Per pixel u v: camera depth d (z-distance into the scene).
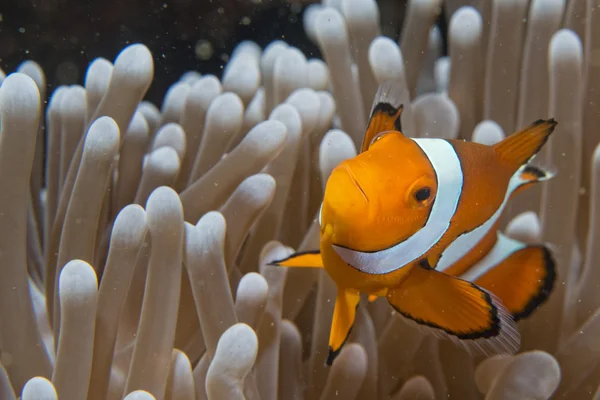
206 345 0.33
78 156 0.37
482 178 0.28
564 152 0.37
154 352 0.32
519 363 0.32
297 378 0.35
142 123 0.41
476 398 0.37
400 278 0.28
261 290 0.33
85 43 0.78
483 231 0.29
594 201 0.36
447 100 0.40
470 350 0.28
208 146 0.39
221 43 0.81
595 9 0.42
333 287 0.35
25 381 0.33
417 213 0.27
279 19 0.80
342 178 0.26
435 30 0.57
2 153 0.33
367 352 0.35
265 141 0.36
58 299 0.35
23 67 0.47
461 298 0.27
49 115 0.43
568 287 0.38
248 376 0.32
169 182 0.38
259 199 0.35
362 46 0.42
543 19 0.40
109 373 0.32
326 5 0.58
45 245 0.40
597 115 0.41
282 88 0.43
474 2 0.49
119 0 0.76
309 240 0.35
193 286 0.32
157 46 0.80
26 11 0.75
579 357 0.35
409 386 0.35
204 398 0.33
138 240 0.32
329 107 0.41
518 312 0.30
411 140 0.27
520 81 0.44
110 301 0.32
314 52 0.82
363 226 0.26
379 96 0.28
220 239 0.32
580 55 0.37
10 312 0.33
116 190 0.41
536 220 0.35
